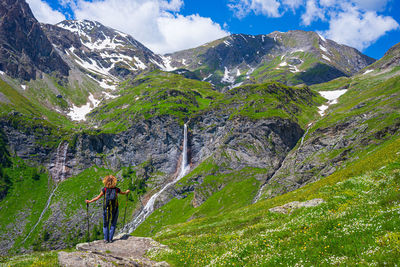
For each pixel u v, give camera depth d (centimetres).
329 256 794
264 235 1349
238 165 18212
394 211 914
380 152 3681
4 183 19850
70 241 16662
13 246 16062
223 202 15750
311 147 16975
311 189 3781
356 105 19625
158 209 18212
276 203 3928
